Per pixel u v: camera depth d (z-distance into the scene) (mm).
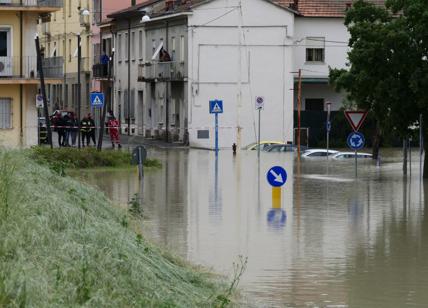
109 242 23031
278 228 37969
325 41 111938
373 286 27094
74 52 144125
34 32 85750
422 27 60781
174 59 112062
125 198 48250
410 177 63781
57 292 18141
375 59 62375
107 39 135125
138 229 32156
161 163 75500
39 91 107500
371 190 54250
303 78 111500
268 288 26531
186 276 25172
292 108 108938
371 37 62281
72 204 27172
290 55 108875
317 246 33656
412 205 46562
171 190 53281
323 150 88562
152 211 43062
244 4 108000
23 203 22828
